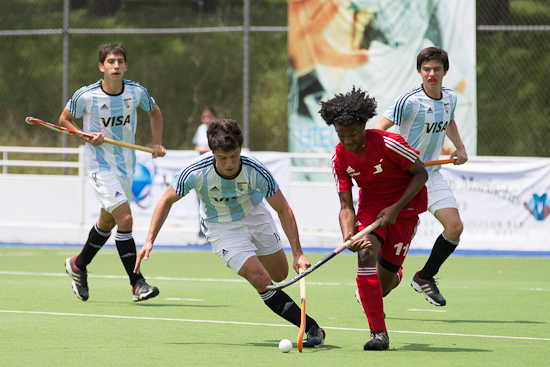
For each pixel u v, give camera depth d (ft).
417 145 69.92
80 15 297.94
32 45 297.74
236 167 51.83
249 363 47.16
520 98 257.34
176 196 54.13
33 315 66.95
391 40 143.23
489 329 61.41
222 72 290.56
